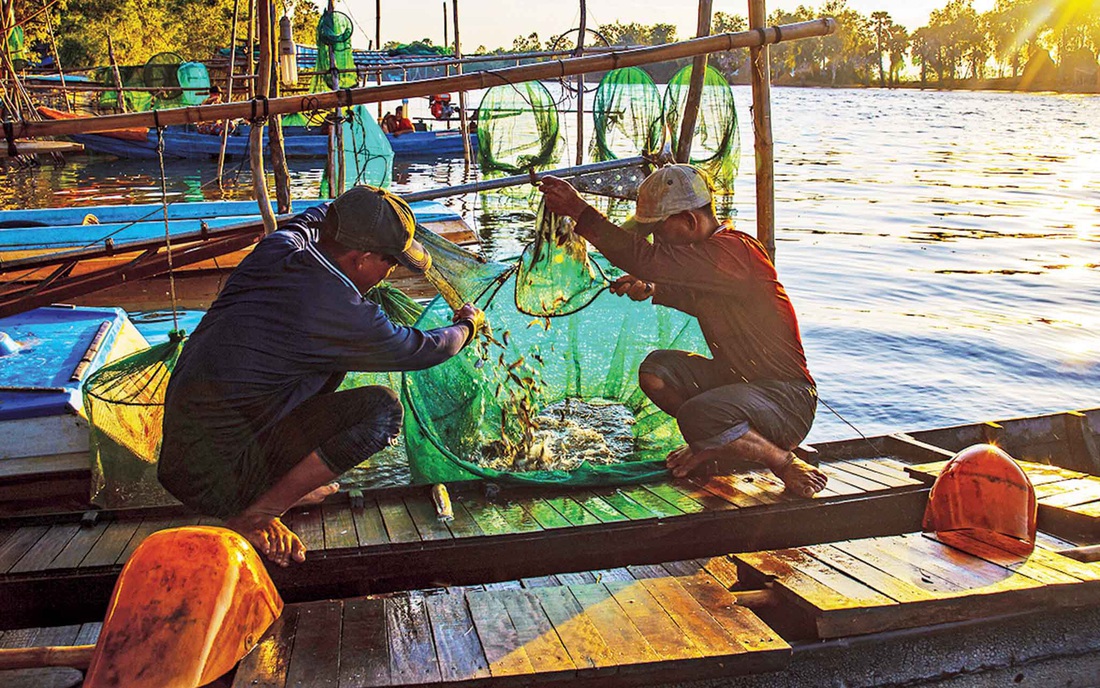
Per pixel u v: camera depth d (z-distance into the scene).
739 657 3.19
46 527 4.16
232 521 3.68
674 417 4.63
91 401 4.51
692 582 3.71
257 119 5.68
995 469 4.14
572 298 5.06
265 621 3.32
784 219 18.53
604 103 6.93
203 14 43.19
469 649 3.22
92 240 10.98
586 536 4.11
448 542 3.97
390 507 4.33
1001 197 22.06
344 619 3.41
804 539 4.46
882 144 40.09
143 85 18.44
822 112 72.31
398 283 9.64
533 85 7.48
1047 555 3.90
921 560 3.84
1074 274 13.41
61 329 6.30
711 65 6.52
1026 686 3.71
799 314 11.16
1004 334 10.32
